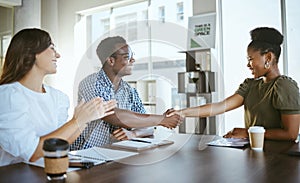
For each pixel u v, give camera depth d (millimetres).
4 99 1167
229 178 871
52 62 1334
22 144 1084
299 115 1487
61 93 1518
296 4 2920
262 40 1637
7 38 4176
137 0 4086
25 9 4223
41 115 1312
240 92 1864
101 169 982
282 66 2922
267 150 1264
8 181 857
